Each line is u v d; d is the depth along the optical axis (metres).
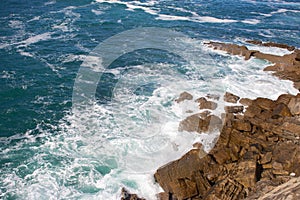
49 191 15.66
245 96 23.30
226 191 14.32
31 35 34.44
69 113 21.80
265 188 13.91
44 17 40.47
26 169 17.02
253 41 35.09
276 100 22.09
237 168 15.46
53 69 27.39
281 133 18.31
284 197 11.80
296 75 26.42
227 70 27.30
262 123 19.14
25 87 24.62
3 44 31.73
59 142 18.91
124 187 15.48
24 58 29.06
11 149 18.48
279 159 16.09
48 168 17.02
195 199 14.77
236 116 20.23
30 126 20.50
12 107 22.33
